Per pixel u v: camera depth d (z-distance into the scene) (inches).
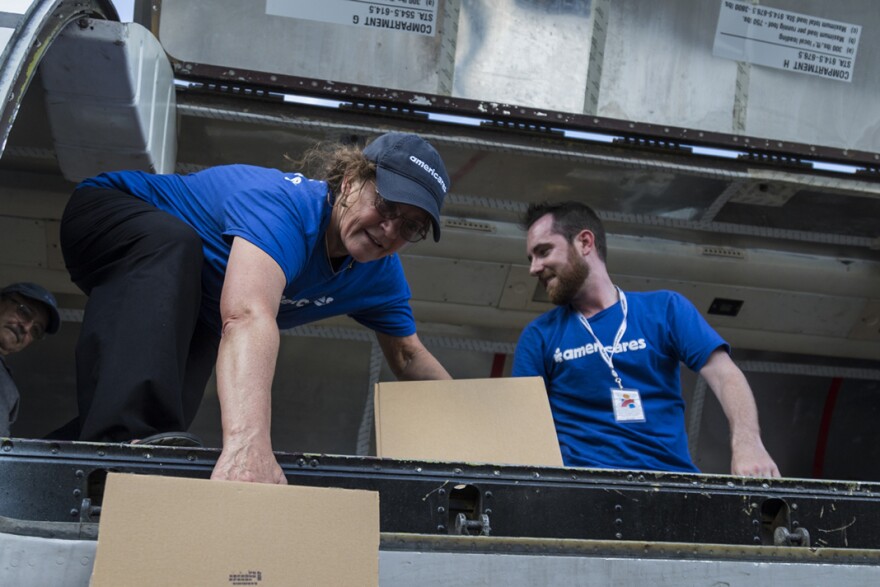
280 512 67.2
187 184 99.2
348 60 144.7
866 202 157.9
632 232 160.4
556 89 150.3
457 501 79.6
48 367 156.9
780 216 161.8
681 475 83.4
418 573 71.8
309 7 143.9
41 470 69.9
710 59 155.4
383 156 88.8
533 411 98.8
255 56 142.6
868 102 161.3
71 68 107.7
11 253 145.9
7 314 136.6
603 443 112.3
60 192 141.7
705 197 156.0
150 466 71.9
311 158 98.3
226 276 84.4
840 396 182.7
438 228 89.4
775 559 80.4
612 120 145.0
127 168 121.0
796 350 175.2
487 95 148.2
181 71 134.0
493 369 169.5
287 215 89.5
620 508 81.0
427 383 98.9
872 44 161.2
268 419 75.2
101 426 79.2
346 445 166.7
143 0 138.3
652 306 118.6
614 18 151.9
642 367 115.2
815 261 165.9
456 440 96.2
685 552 78.5
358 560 67.4
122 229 92.0
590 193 154.6
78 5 101.6
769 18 156.9
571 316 120.7
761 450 106.9
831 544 84.4
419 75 146.4
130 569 63.4
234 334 79.0
